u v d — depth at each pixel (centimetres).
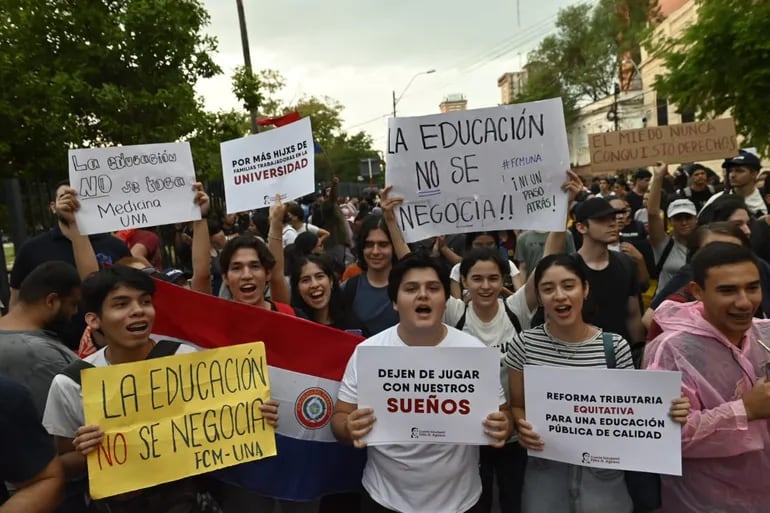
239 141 459
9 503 192
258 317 310
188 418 251
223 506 300
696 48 1095
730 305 223
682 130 639
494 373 246
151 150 387
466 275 340
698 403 236
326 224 941
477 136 368
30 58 977
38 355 282
